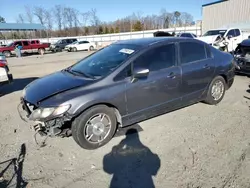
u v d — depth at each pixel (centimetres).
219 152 307
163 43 386
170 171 273
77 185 257
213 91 469
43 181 264
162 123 400
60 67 1288
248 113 433
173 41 400
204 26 2727
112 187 252
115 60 359
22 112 473
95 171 279
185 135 356
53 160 303
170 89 387
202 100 466
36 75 1020
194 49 427
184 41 414
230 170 271
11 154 320
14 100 580
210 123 395
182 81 400
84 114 308
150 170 277
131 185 254
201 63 429
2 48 2458
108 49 419
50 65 1403
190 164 285
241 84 652
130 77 340
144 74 330
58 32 6212
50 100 298
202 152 309
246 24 1948
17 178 269
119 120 346
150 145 332
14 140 359
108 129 336
